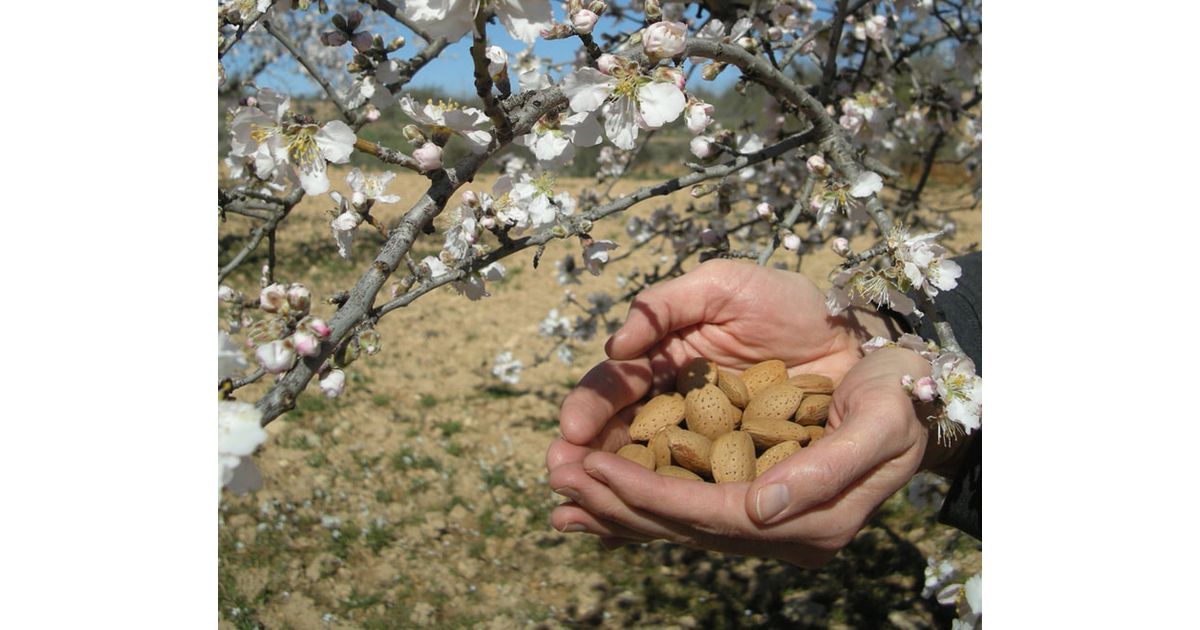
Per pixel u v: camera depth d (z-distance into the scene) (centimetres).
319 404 145
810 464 44
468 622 95
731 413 56
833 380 61
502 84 41
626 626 94
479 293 49
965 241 192
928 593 81
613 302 110
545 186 52
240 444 34
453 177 39
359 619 94
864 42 81
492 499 120
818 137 59
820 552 47
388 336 186
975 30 84
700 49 48
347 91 54
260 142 40
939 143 95
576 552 108
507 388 159
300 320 36
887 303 58
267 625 92
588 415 54
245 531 107
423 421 143
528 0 36
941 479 78
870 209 57
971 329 59
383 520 113
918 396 48
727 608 96
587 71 42
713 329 62
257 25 55
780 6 70
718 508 45
